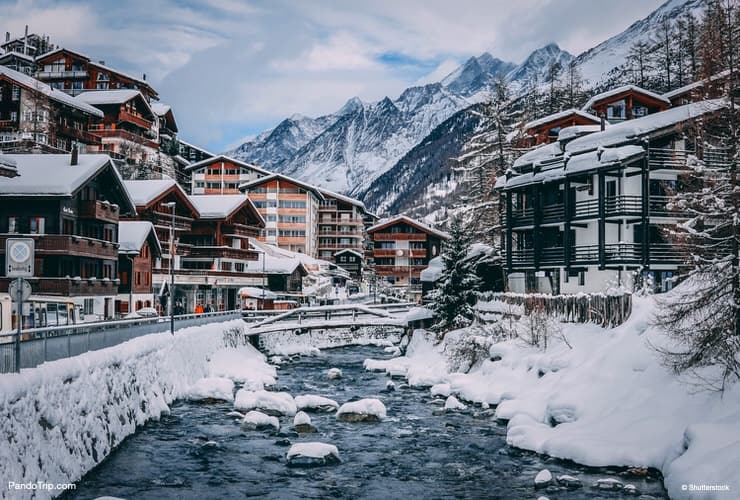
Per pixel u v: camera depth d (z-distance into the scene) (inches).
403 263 4249.5
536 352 1338.6
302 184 4662.9
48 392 704.4
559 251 1946.4
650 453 820.6
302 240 4687.5
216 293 3051.2
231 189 4783.5
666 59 3732.8
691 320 1056.2
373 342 2780.5
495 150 2632.9
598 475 806.5
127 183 2699.3
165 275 2655.0
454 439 1015.6
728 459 685.3
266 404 1190.9
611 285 1763.0
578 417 987.9
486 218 2549.2
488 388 1310.3
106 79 4658.0
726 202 946.1
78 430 774.5
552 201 2026.3
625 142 1761.8
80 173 1851.6
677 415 874.1
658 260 1728.6
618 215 1737.2
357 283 4751.5
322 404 1243.8
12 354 666.8
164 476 799.1
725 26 1087.0
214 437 997.8
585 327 1326.3
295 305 3248.0
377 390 1521.9
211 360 1630.2
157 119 4677.7
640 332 1112.2
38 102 3373.5
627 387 997.8
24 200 1804.9
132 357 1050.1
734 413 809.5
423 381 1560.0
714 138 1058.1
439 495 748.6
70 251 1803.6
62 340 812.6
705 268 930.1
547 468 850.1
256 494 745.6
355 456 919.7
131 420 990.4
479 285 1968.5
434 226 4559.5
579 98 3796.8
